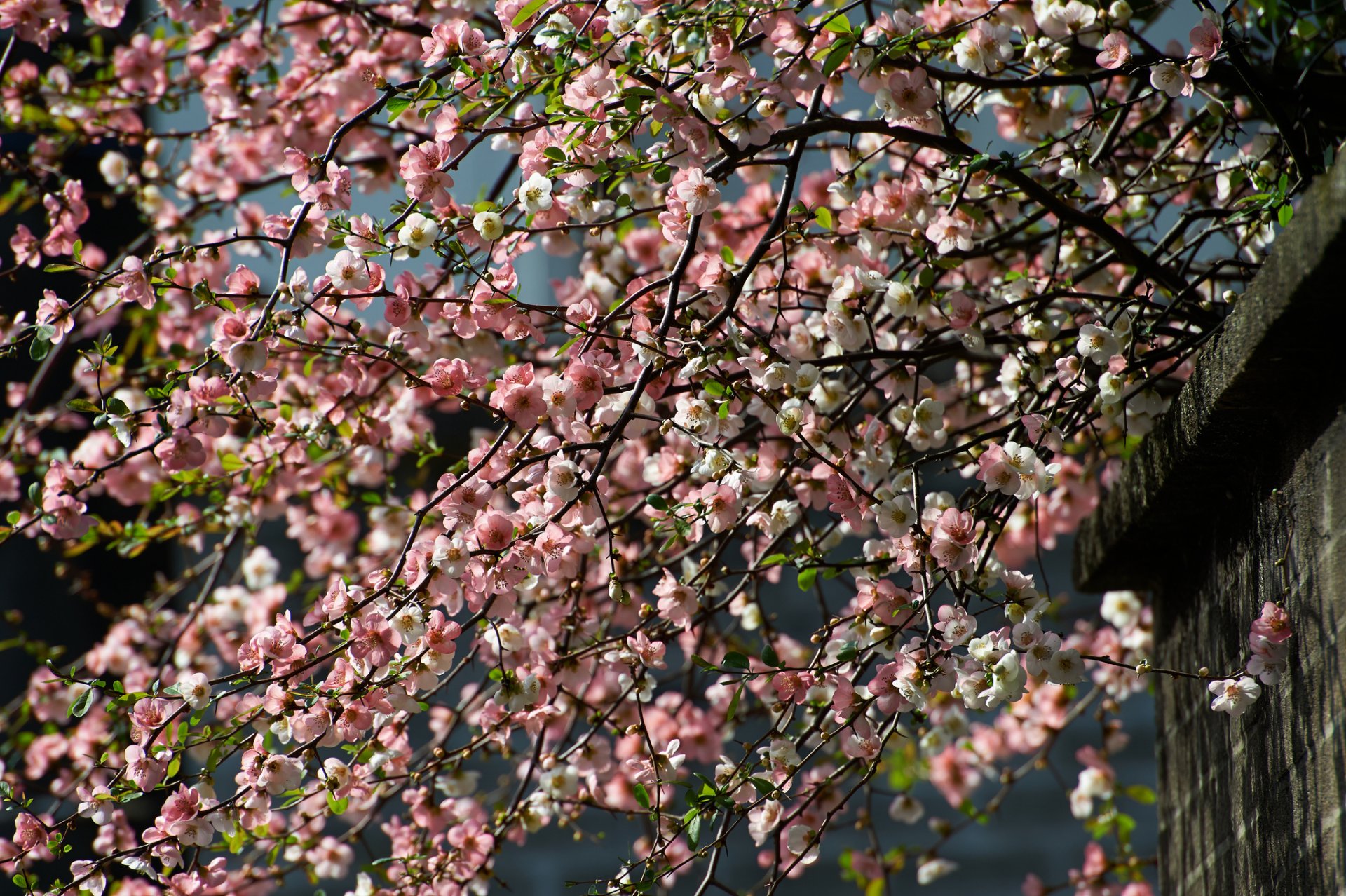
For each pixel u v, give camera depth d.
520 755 5.00
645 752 4.87
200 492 4.93
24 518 4.98
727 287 4.54
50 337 4.54
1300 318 4.29
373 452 4.92
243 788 4.52
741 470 4.53
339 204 4.50
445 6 4.93
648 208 4.77
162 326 5.07
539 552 4.48
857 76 4.54
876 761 4.52
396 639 4.47
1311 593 4.34
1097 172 4.66
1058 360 4.57
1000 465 4.47
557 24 4.54
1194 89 4.61
